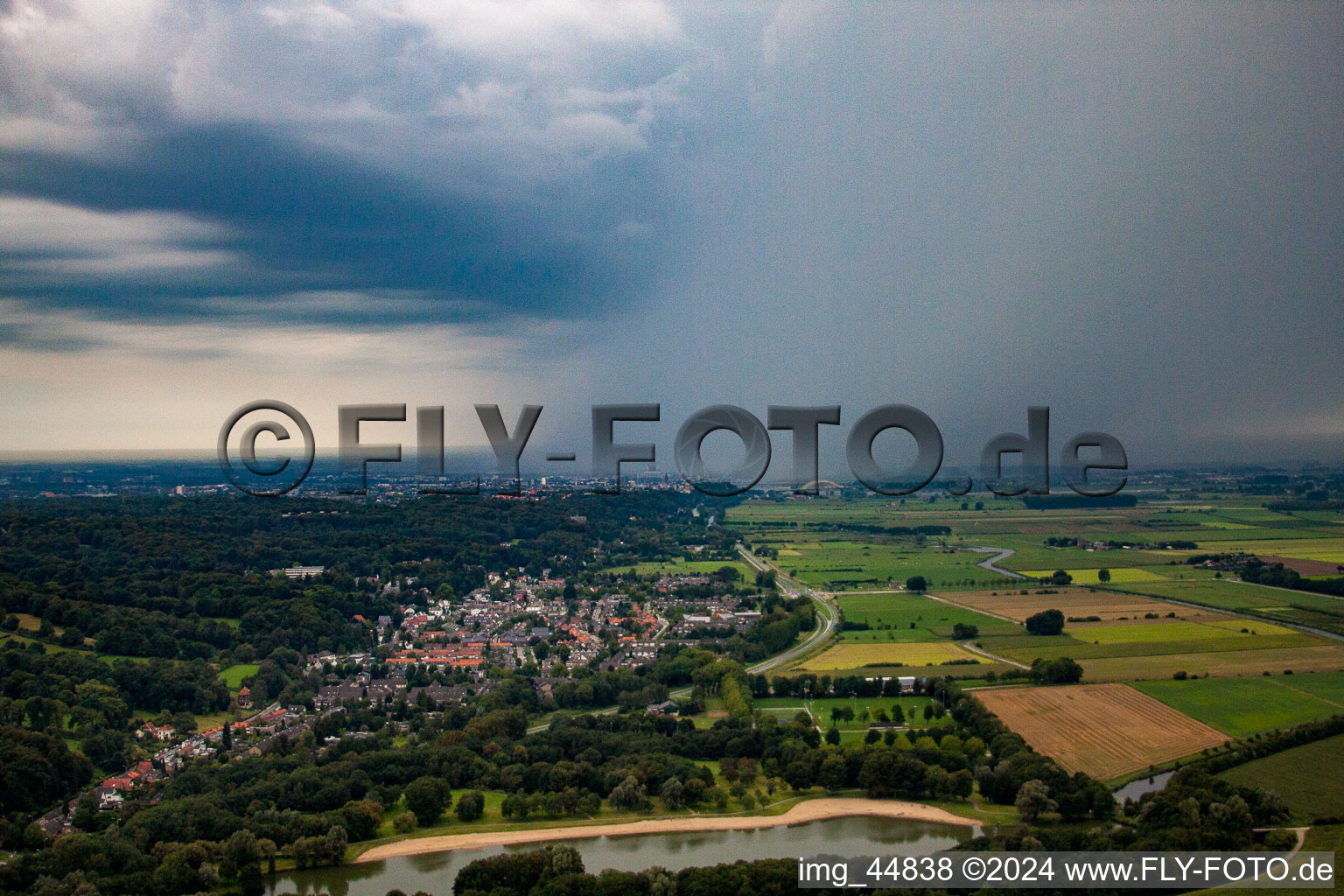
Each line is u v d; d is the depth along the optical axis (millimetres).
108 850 180750
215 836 192625
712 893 165625
